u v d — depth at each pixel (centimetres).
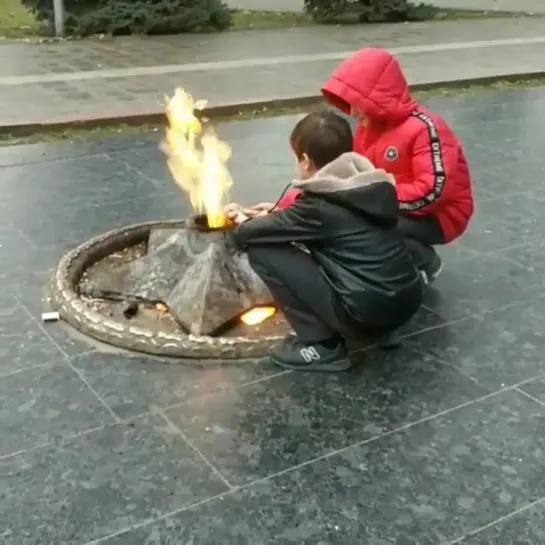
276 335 342
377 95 341
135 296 370
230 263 356
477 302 387
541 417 301
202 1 1177
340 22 1338
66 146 635
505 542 240
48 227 465
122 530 242
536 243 457
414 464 273
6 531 241
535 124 729
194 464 271
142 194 524
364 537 241
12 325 356
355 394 311
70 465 270
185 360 331
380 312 308
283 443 282
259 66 952
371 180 301
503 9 1543
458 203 370
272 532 242
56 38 1114
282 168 591
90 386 313
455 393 314
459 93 867
